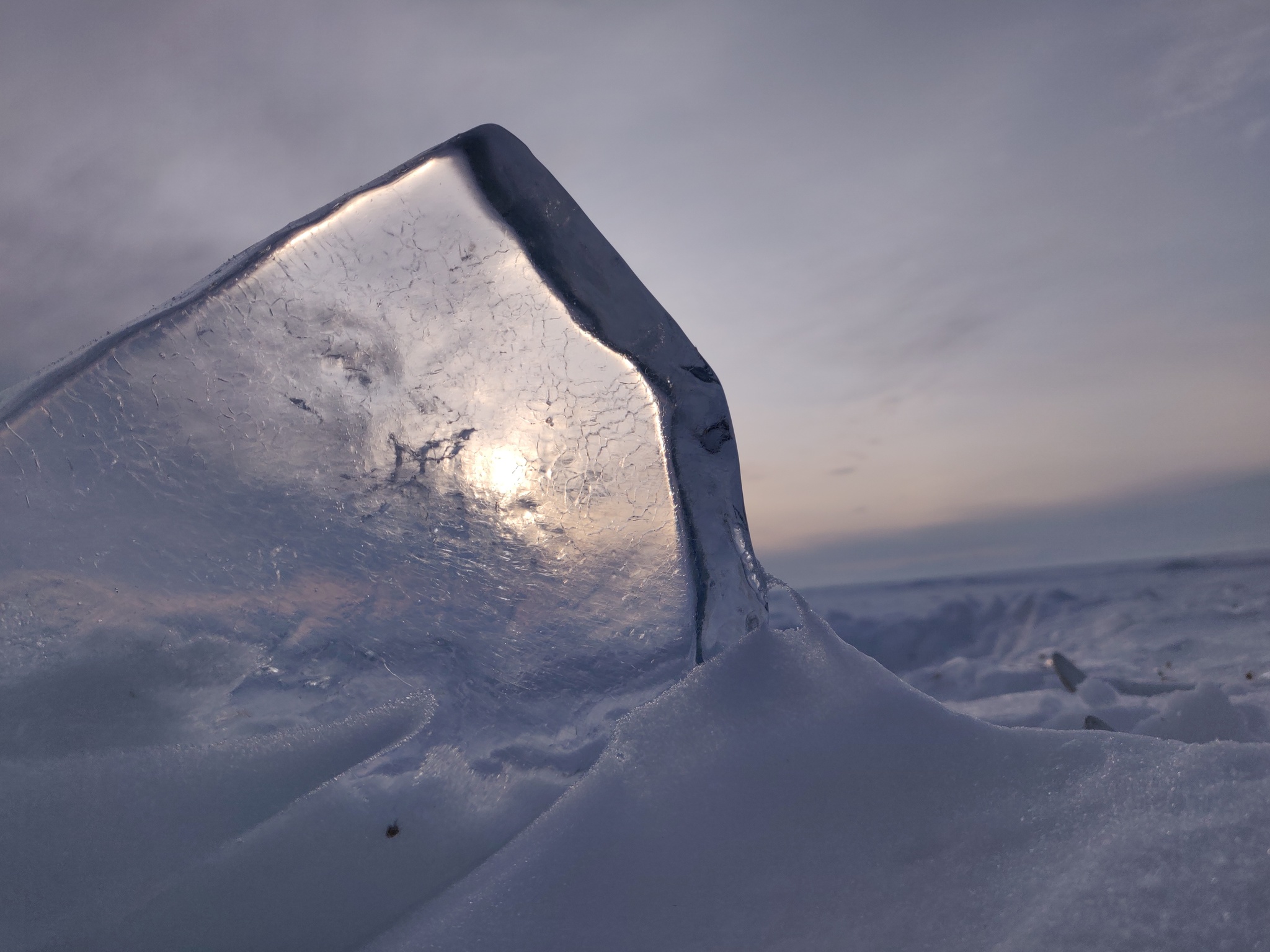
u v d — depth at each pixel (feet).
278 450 2.72
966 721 2.40
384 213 2.79
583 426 2.81
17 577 2.45
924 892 1.79
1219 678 7.42
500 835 2.15
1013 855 1.87
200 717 2.33
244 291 2.77
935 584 44.52
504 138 2.81
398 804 2.16
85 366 2.69
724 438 2.83
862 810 2.08
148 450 2.65
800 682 2.52
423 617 2.56
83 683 2.31
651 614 2.65
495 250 2.80
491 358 2.82
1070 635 13.12
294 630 2.52
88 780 2.10
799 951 1.66
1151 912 1.58
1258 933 1.46
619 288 2.81
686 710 2.40
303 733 2.29
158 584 2.53
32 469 2.56
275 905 1.94
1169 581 21.01
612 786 2.16
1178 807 1.89
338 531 2.66
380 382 2.80
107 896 1.92
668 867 1.92
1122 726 5.22
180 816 2.08
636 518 2.76
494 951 1.71
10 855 1.94
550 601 2.64
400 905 1.97
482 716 2.40
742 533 2.80
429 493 2.75
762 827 2.03
